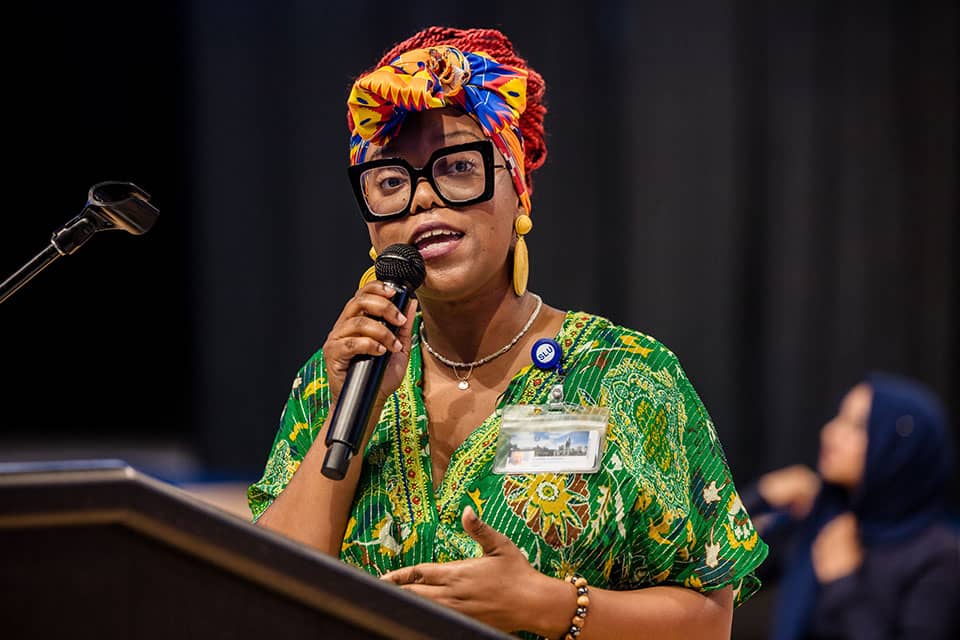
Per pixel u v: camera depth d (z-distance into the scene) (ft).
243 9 47.67
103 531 5.98
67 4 53.21
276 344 48.60
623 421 11.31
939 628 26.96
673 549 11.14
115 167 54.65
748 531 11.58
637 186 46.09
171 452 55.11
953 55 45.34
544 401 11.55
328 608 6.25
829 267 46.14
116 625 5.99
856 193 46.01
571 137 46.14
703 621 11.14
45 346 57.06
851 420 28.91
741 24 45.44
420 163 11.46
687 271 46.01
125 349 57.16
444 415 11.78
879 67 45.62
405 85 11.19
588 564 10.99
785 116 45.83
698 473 11.62
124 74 53.98
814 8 45.52
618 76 46.11
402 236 11.38
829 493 29.32
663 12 45.70
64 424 57.52
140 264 56.39
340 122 47.50
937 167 45.70
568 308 46.44
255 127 47.96
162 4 53.36
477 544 10.96
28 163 54.34
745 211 45.93
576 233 46.34
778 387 46.44
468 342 11.95
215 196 48.39
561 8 45.91
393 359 10.82
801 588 28.58
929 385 46.19
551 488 11.02
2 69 53.36
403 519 11.35
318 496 11.34
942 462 28.04
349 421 10.16
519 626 10.16
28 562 5.86
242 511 37.68
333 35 47.19
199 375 49.96
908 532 27.84
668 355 11.91
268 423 48.93
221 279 48.60
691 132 45.73
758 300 46.32
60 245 10.48
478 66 11.60
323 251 47.98
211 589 6.14
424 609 6.40
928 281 46.01
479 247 11.32
